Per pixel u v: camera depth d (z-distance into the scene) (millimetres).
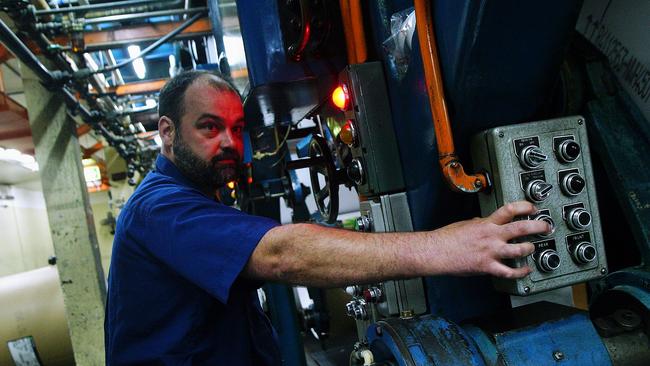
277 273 829
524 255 750
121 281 1019
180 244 885
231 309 1072
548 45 844
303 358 2273
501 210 769
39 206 9531
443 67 883
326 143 1453
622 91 1089
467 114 908
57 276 3457
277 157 2219
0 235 7012
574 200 858
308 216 2383
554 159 854
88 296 2941
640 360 902
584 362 887
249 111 1520
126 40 2867
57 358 3254
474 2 762
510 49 827
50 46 2291
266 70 1182
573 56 1100
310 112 1662
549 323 939
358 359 1063
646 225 1015
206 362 1029
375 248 774
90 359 2934
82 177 3035
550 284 838
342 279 790
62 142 2939
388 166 1109
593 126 1079
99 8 2359
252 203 2240
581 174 866
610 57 1105
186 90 1049
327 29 1128
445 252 755
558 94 1129
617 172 1044
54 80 2514
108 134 3871
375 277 777
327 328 2738
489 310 1135
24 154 5488
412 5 961
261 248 837
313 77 1236
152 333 1013
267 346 1252
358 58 1103
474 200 1062
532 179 840
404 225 1115
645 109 1051
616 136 1063
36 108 2906
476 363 849
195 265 867
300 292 2998
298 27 1130
